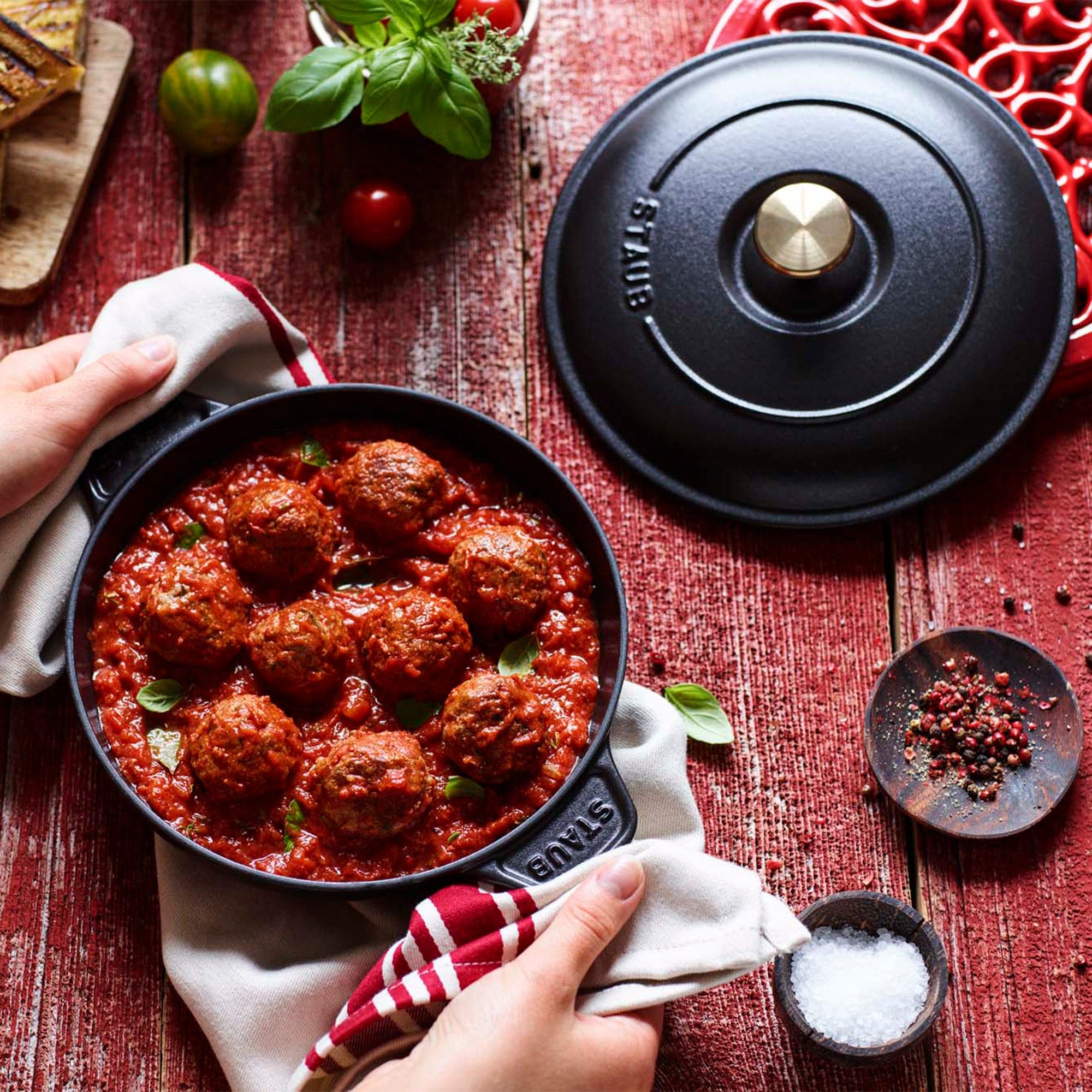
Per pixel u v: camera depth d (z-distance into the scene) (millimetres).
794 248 982
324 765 925
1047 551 1043
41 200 1054
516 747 926
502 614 950
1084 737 1006
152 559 968
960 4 1070
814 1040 953
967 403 1016
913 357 1014
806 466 1021
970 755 1009
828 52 1050
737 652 1035
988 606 1041
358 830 918
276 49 1093
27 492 961
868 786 1021
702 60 1057
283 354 1021
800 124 1034
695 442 1027
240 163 1079
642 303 1032
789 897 1014
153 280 1003
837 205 983
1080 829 1013
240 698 930
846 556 1043
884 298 1017
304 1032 958
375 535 972
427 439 990
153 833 1005
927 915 1011
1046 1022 1000
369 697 954
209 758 919
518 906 930
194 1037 988
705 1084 992
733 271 1033
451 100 994
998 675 1016
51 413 954
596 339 1038
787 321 1021
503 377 1063
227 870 905
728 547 1045
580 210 1050
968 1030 1000
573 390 1047
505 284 1073
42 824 1006
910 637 1039
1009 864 1013
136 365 969
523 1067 899
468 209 1078
